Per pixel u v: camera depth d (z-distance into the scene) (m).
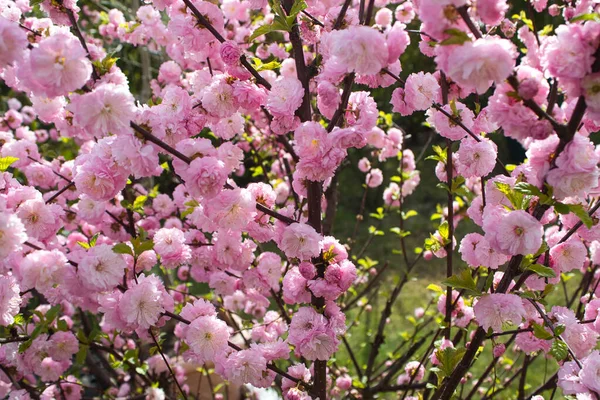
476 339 0.73
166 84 1.33
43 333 0.87
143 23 1.17
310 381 0.81
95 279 0.69
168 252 0.83
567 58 0.58
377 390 1.15
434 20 0.59
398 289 1.29
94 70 0.83
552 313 0.76
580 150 0.61
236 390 1.38
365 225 2.75
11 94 2.13
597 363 0.67
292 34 0.75
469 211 0.84
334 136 0.70
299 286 0.76
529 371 1.51
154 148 0.70
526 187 0.63
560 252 0.75
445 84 0.77
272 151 1.46
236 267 0.85
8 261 0.73
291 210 0.82
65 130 0.92
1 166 0.73
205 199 0.73
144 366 0.97
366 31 0.65
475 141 0.79
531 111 0.62
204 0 0.82
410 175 1.34
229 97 0.76
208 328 0.76
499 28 0.84
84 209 0.87
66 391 1.03
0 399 0.88
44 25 0.88
